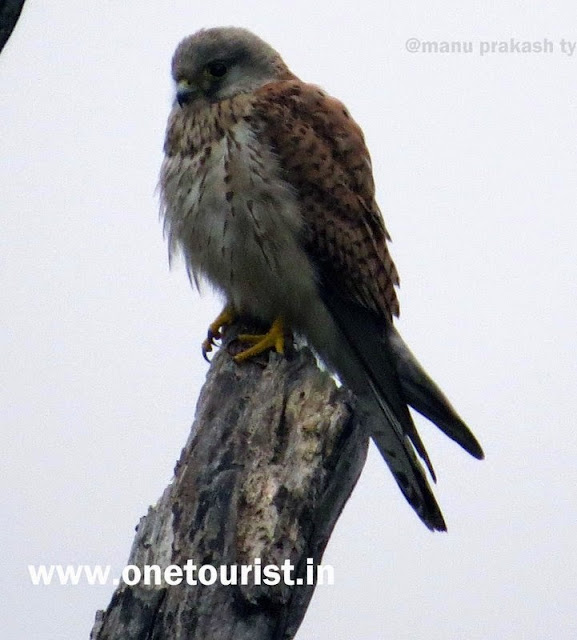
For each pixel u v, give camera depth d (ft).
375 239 34.96
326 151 33.81
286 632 23.86
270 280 33.01
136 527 25.43
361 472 25.64
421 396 33.58
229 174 32.48
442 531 31.86
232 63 34.45
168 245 34.94
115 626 22.71
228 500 23.77
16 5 22.02
